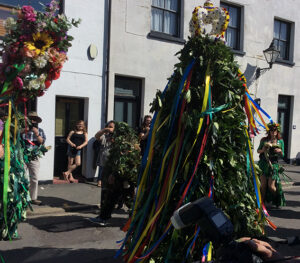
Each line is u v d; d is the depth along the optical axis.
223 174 2.78
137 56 8.97
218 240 1.23
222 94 2.80
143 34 9.04
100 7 8.34
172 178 2.76
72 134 8.05
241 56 11.28
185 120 2.74
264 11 11.80
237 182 2.78
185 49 2.95
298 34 12.91
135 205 3.07
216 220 1.23
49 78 3.21
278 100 12.73
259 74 11.73
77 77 8.08
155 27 9.48
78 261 3.80
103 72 8.48
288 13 12.53
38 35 2.99
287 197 7.78
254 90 11.66
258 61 11.73
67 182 8.03
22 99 3.22
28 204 3.66
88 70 8.23
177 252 2.71
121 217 5.66
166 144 2.87
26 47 2.93
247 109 2.96
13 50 2.98
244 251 1.23
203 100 2.71
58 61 3.09
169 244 2.76
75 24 3.26
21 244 4.25
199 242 2.69
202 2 10.09
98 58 8.38
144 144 6.83
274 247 1.37
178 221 1.27
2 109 3.41
